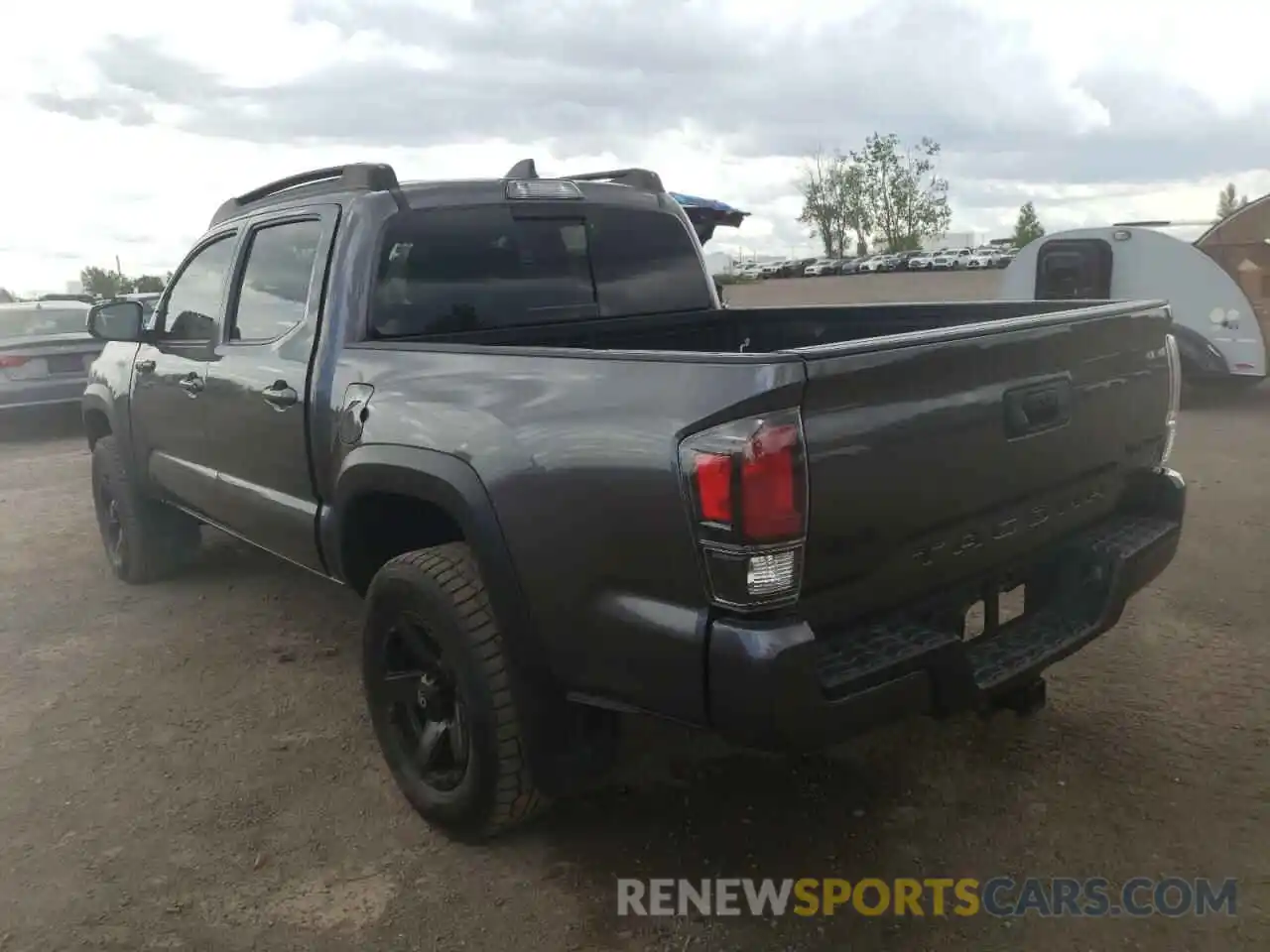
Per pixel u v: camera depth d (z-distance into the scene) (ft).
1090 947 8.87
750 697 7.70
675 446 7.90
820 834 10.61
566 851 10.51
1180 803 10.79
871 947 8.98
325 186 13.10
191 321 15.72
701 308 15.80
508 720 9.77
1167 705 12.87
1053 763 11.68
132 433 17.67
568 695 9.28
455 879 10.13
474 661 9.73
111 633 16.84
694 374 7.96
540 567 9.04
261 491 13.71
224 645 16.20
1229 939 8.87
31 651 16.17
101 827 11.18
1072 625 10.41
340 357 11.86
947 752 12.01
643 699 8.56
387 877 10.21
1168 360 11.60
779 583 7.70
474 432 9.59
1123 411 10.84
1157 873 9.77
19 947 9.31
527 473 9.03
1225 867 9.80
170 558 18.98
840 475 7.93
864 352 7.99
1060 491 10.30
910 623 8.95
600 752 9.72
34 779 12.21
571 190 14.17
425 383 10.38
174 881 10.23
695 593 7.98
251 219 14.20
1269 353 33.88
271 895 9.97
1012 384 9.30
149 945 9.31
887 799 11.15
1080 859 10.02
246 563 20.36
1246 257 33.06
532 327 13.56
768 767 11.88
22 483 29.07
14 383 33.81
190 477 15.76
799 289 111.14
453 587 9.95
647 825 10.87
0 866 10.53
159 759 12.64
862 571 8.39
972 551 9.39
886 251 198.70
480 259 13.10
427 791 10.80
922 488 8.59
